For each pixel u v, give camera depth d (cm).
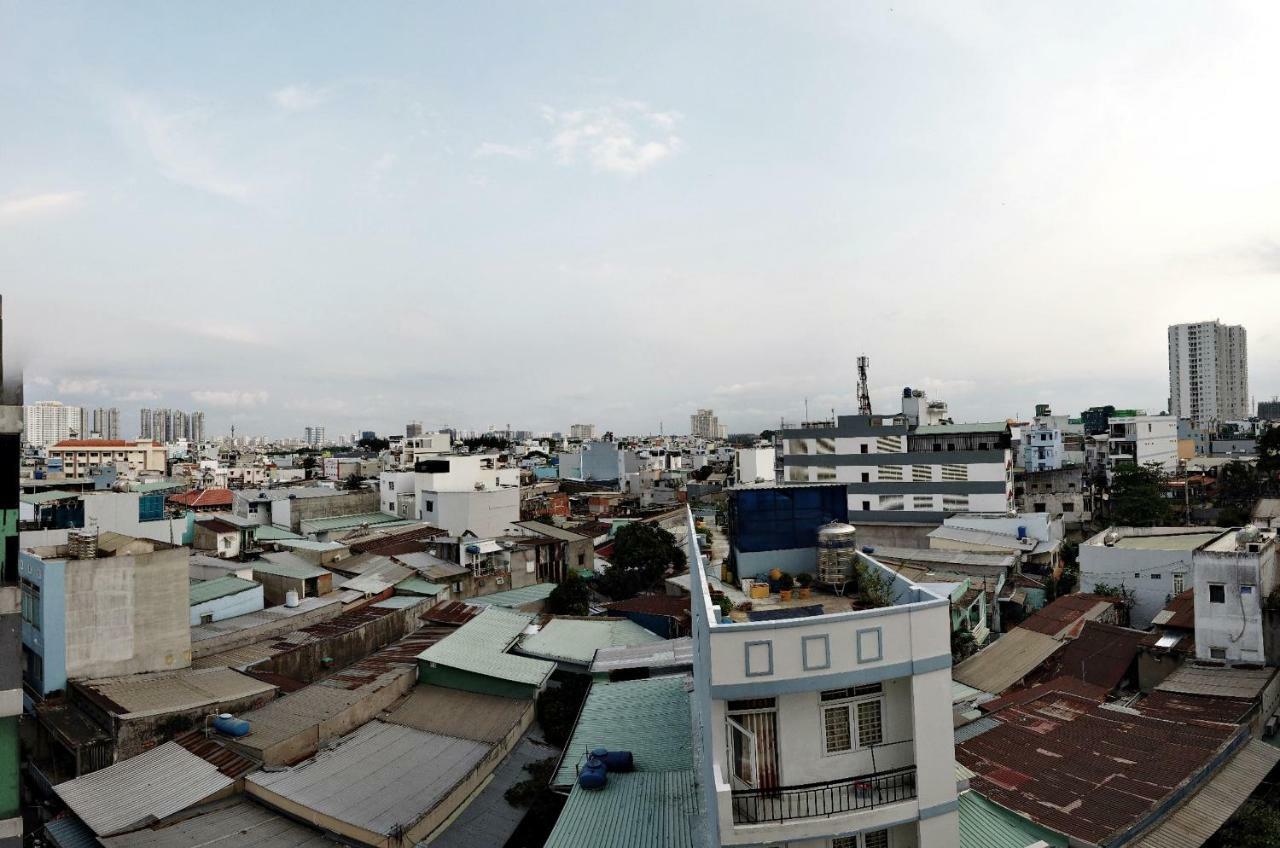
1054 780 1875
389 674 2802
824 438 6838
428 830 1947
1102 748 2052
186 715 2230
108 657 2481
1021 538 5194
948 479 6356
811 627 1302
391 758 2264
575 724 2455
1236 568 2661
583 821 1761
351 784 2067
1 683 1374
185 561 2691
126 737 2102
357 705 2502
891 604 1616
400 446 11556
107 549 2658
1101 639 3059
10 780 1373
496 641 3203
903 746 1366
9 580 1405
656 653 3053
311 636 3098
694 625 1953
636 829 1697
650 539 5272
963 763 1981
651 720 2384
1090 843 1591
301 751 2227
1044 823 1670
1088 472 8550
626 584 4962
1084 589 3941
